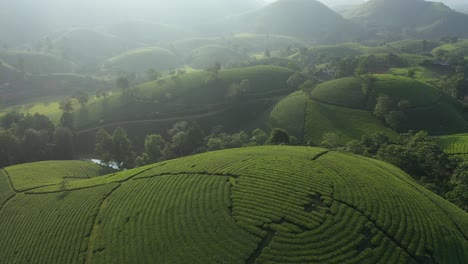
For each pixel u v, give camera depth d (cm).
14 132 13062
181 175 6850
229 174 6500
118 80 15088
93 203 6500
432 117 11781
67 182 8156
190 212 5506
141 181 7012
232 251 4528
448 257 4281
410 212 5012
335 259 4178
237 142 10375
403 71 17825
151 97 15062
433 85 14725
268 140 9638
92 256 5075
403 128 11225
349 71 18212
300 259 4238
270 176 6169
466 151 8588
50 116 15838
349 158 7044
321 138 11325
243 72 16825
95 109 14888
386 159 7956
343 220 4791
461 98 14738
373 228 4638
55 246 5516
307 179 5947
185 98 14975
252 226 4884
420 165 7694
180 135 10938
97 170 10350
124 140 11506
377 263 4100
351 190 5534
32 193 7650
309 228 4700
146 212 5784
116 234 5425
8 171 9325
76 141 13412
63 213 6400
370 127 11394
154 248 4916
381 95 12425
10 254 5650
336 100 13038
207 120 13988
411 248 4319
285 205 5234
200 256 4566
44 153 12212
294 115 12738
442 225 4797
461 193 6128
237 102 14675
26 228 6234
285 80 16375
